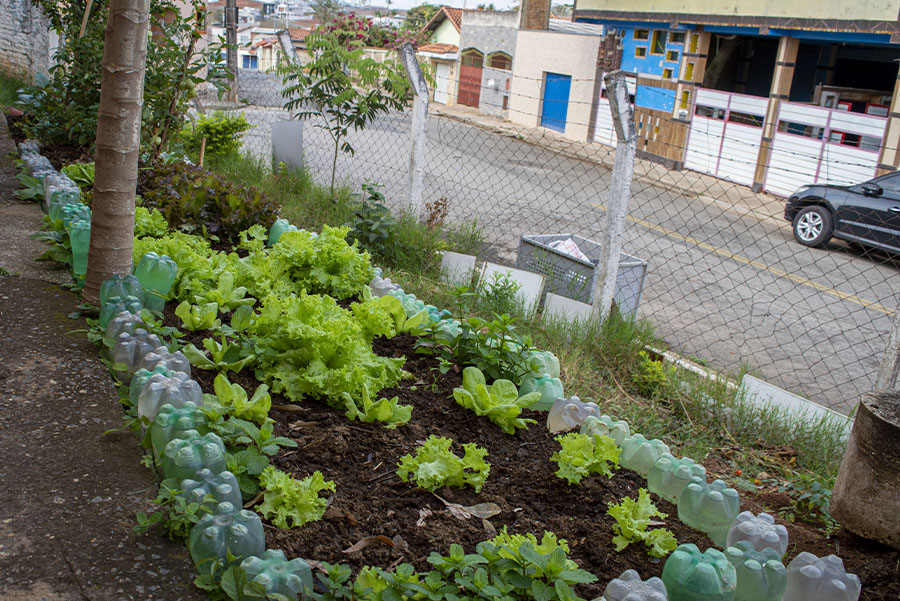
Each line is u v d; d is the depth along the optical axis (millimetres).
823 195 12516
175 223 6145
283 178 9648
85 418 3162
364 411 3697
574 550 2875
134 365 3473
